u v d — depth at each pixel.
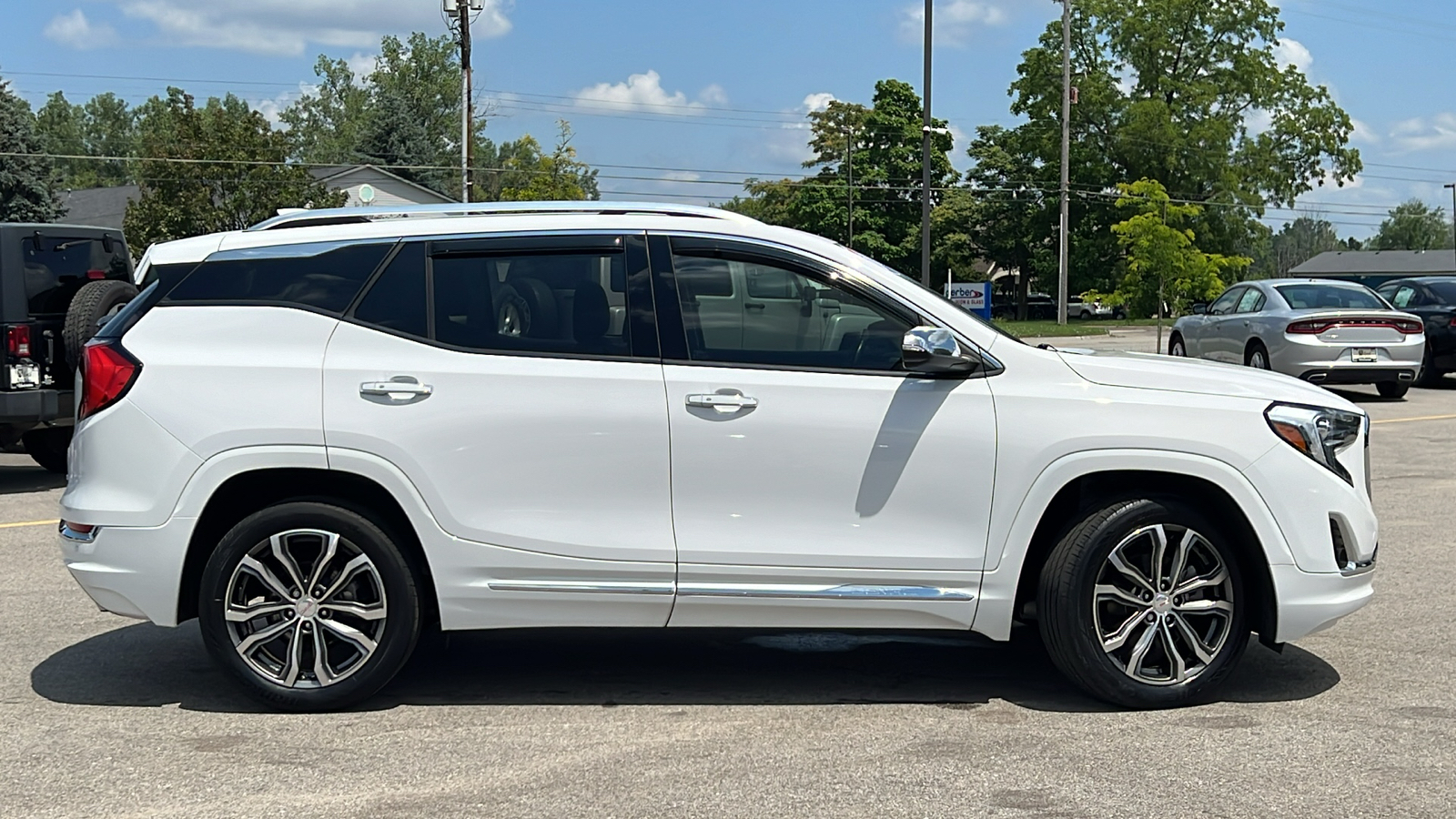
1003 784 4.02
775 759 4.28
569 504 4.66
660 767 4.20
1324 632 5.91
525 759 4.29
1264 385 4.89
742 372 4.67
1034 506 4.68
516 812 3.82
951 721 4.69
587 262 4.78
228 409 4.62
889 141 75.31
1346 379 15.81
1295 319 15.84
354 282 4.76
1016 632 5.95
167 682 5.20
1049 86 65.44
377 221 4.86
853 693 5.05
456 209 4.91
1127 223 39.09
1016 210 74.06
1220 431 4.69
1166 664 4.82
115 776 4.12
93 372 4.72
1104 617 4.77
